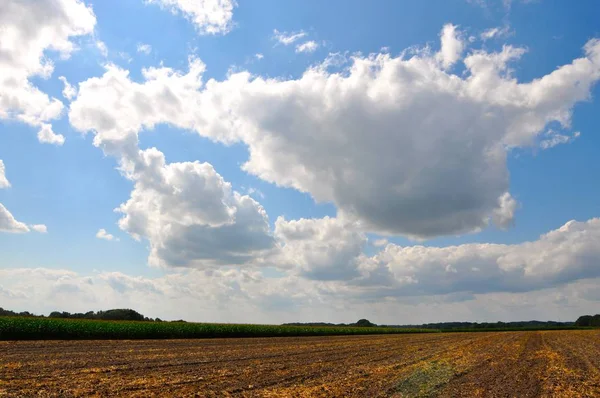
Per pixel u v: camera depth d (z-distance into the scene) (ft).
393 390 48.60
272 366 68.64
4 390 41.45
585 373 67.05
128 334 142.51
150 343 116.47
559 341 162.30
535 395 47.78
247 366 67.72
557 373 66.28
